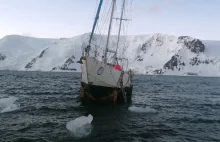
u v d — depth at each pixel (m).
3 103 26.22
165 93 54.56
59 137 15.80
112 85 29.59
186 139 16.77
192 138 17.05
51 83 72.38
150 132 18.09
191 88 79.06
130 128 19.00
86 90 29.19
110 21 31.19
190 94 54.25
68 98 35.41
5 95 36.94
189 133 18.30
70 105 28.64
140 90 61.03
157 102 36.91
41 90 46.91
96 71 28.27
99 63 28.23
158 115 24.91
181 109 30.16
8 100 27.59
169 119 23.14
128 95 34.59
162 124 20.81
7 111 23.30
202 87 87.75
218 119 23.97
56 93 42.03
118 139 16.16
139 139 16.38
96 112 24.88
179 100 40.78
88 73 27.97
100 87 28.50
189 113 27.12
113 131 17.89
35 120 20.17
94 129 18.09
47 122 19.61
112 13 31.27
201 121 22.80
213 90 71.44
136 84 91.38
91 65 27.94
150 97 44.31
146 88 70.00
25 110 24.38
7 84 60.56
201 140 16.64
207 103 37.78
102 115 23.58
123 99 31.45
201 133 18.42
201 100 42.12
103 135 16.77
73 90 49.00
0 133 16.31
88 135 16.53
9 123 18.88
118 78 30.31
